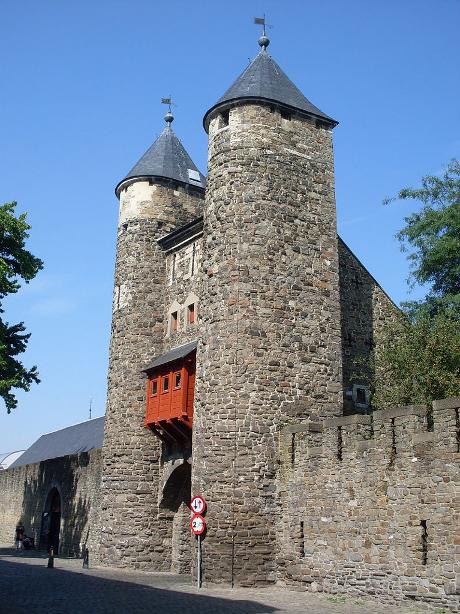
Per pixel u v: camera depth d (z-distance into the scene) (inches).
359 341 1181.1
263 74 1087.6
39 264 1248.2
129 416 1192.2
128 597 751.7
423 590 702.5
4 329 1226.0
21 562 1270.9
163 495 1155.3
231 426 916.6
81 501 1521.9
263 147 1029.8
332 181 1084.5
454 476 696.4
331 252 1053.2
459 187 1268.5
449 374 935.7
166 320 1236.5
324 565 817.5
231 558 874.8
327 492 833.5
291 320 987.3
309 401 971.9
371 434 816.3
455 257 1203.9
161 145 1371.8
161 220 1293.1
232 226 992.2
